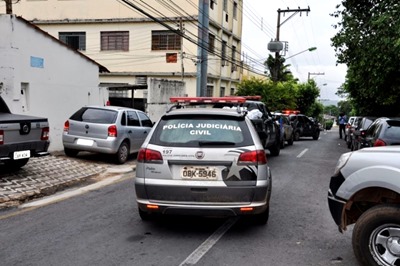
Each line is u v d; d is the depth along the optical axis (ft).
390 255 13.50
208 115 18.19
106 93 51.37
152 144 17.46
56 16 98.48
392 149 14.44
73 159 38.65
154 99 67.31
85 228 18.74
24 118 27.58
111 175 33.19
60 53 43.32
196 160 16.72
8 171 30.96
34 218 20.36
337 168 15.20
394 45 41.65
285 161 45.32
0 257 15.11
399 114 63.41
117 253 15.60
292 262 14.99
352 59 52.31
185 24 91.25
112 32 96.22
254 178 16.83
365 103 76.89
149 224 19.42
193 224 19.48
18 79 37.70
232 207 16.56
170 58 92.68
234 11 119.03
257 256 15.52
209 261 14.92
